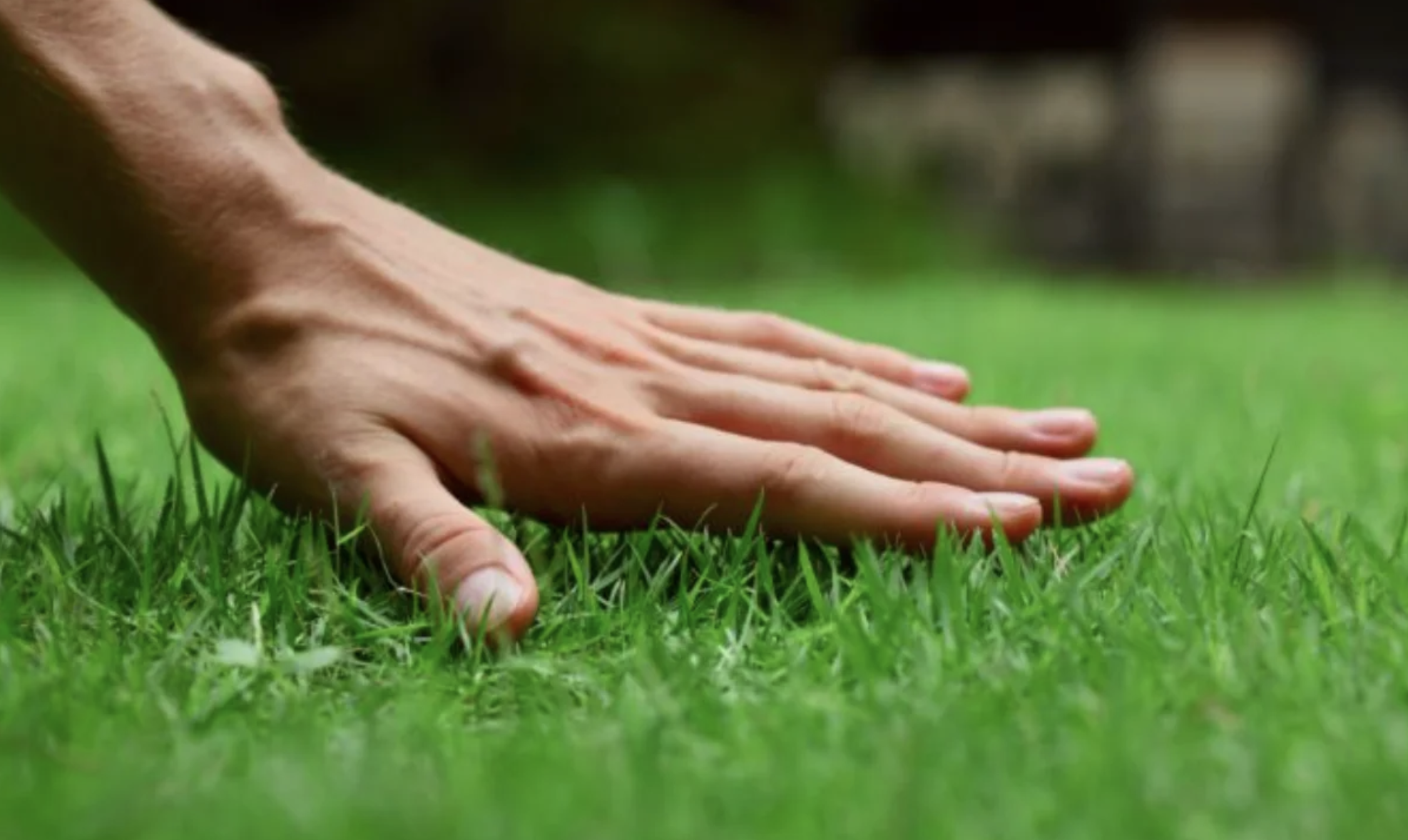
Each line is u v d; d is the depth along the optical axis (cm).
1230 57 461
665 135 366
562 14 365
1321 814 42
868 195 369
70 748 46
